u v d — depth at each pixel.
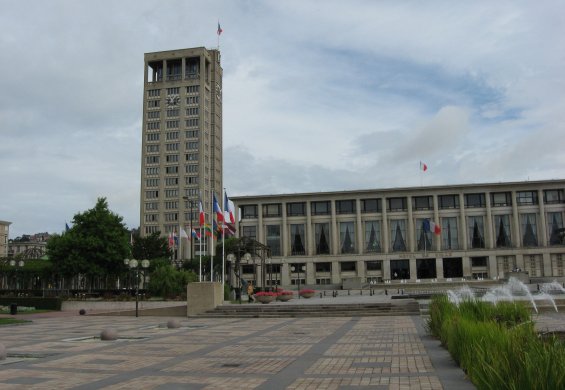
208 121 163.88
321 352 15.88
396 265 109.94
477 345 9.88
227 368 13.32
